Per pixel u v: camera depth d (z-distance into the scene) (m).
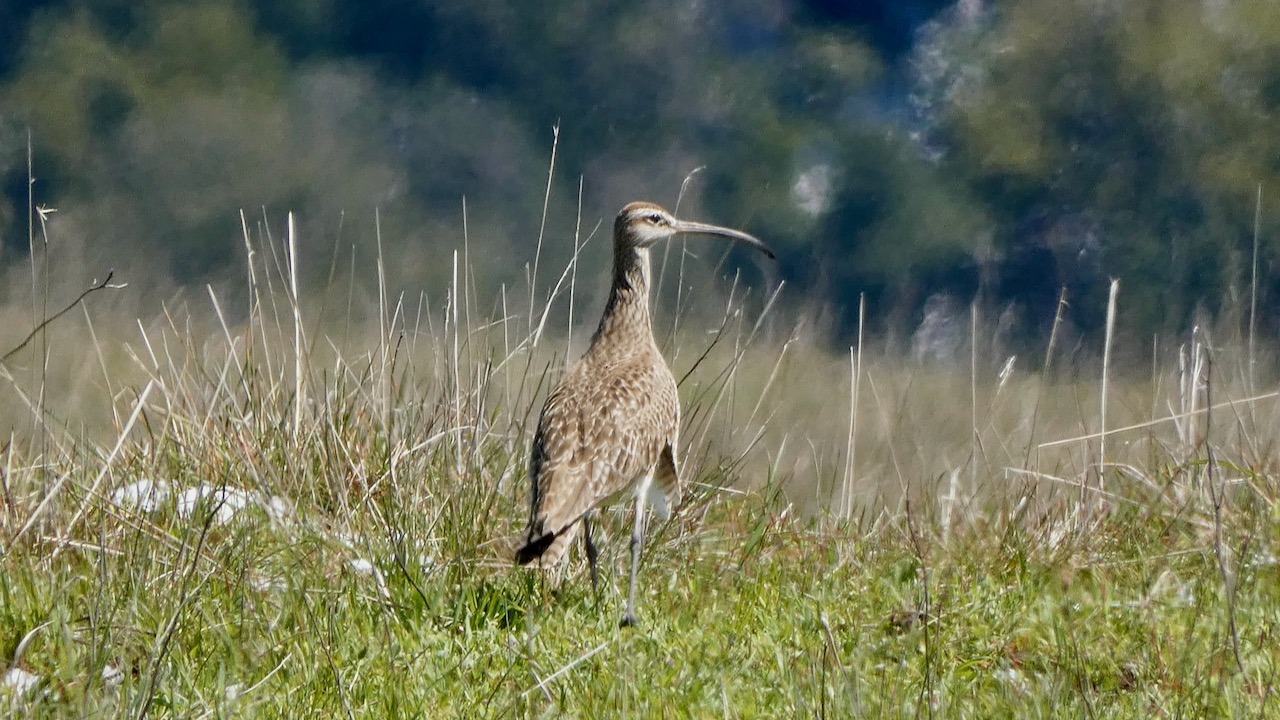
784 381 33.31
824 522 23.30
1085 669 16.84
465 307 23.59
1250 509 21.48
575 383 21.36
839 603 19.25
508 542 20.88
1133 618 18.56
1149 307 82.62
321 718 15.82
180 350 33.22
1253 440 24.45
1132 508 22.39
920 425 33.00
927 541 21.83
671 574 20.73
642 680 16.50
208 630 17.39
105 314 47.22
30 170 21.55
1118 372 49.50
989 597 19.11
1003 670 17.22
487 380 22.78
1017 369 52.56
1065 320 84.00
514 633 18.28
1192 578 19.91
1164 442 25.55
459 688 16.53
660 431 21.22
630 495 21.67
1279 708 15.90
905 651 17.20
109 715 15.04
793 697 15.88
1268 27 86.12
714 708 16.05
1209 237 83.00
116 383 30.25
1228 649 17.31
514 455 22.70
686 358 42.16
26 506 20.66
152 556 19.11
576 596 19.64
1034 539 21.59
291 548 19.78
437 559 20.23
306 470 21.70
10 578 18.36
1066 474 25.86
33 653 16.92
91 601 17.50
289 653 16.81
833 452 31.52
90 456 22.58
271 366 24.45
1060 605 18.83
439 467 22.20
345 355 25.05
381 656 17.17
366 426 22.92
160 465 22.06
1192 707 15.91
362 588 18.91
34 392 24.94
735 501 23.39
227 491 21.42
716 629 18.31
